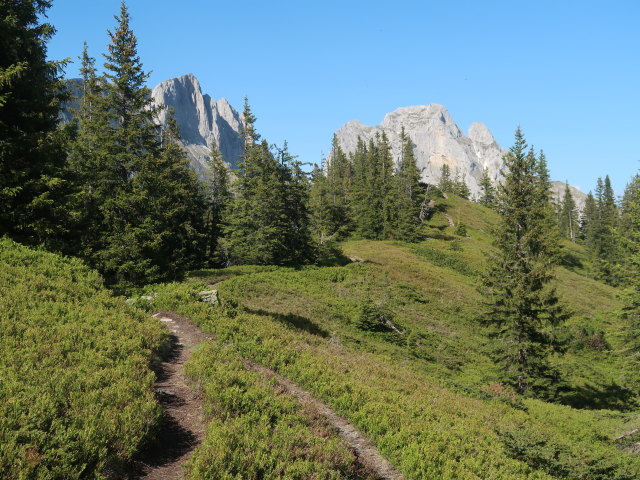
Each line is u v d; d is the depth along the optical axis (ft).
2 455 18.43
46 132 57.98
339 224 249.55
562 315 80.23
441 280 159.84
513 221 84.84
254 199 160.66
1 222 53.67
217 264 175.94
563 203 392.47
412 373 64.44
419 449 32.09
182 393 33.04
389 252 197.67
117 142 90.84
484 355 98.58
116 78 90.17
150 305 58.13
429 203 327.67
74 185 60.64
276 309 92.79
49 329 35.01
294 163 174.19
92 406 24.43
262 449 25.41
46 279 46.42
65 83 60.80
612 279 238.07
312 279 134.41
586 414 65.62
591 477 36.63
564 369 85.05
